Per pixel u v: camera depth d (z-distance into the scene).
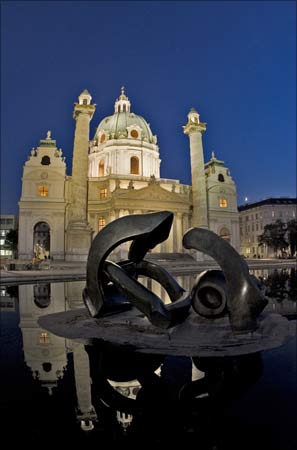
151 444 2.64
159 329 6.37
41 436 2.73
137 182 58.94
